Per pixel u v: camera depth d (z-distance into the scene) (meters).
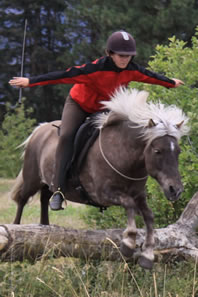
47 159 10.62
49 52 54.50
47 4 56.25
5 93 54.91
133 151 8.09
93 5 37.47
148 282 8.95
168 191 7.16
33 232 8.70
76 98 9.39
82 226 16.62
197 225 10.06
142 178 8.39
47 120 56.44
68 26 46.69
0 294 8.19
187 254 9.51
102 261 9.26
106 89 9.01
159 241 9.34
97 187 8.63
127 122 8.34
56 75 8.56
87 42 41.53
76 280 8.85
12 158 34.72
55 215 19.50
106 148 8.52
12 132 35.38
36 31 56.06
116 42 8.52
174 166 7.29
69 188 9.72
